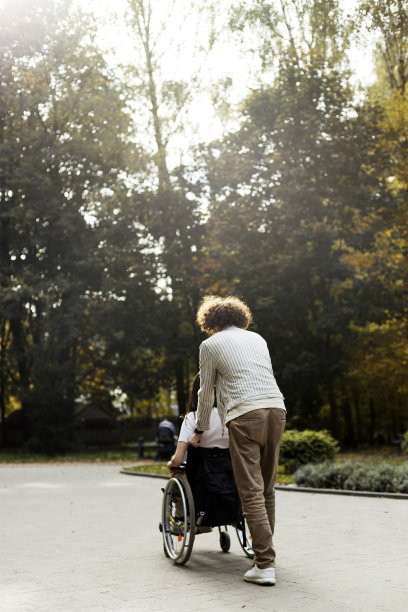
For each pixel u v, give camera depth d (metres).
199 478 5.78
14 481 16.69
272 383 5.35
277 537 7.05
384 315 28.19
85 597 4.67
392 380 28.48
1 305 30.56
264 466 5.38
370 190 28.47
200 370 5.46
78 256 31.38
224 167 29.83
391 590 4.66
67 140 32.06
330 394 30.61
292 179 28.12
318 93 28.38
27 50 31.86
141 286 32.22
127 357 34.56
